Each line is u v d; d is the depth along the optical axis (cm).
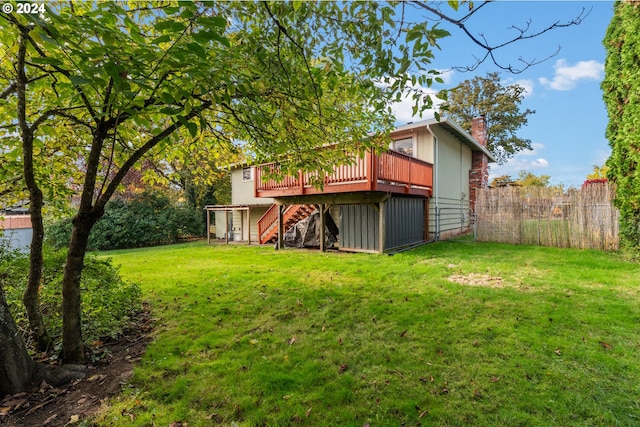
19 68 213
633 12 587
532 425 181
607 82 667
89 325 299
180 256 909
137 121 183
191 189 1812
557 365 240
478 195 959
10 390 212
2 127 268
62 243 1236
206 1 138
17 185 328
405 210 915
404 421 188
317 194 857
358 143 327
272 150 330
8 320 218
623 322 309
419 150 1057
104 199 250
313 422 190
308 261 715
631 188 617
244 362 260
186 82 183
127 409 204
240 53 207
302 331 320
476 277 504
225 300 430
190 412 201
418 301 395
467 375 231
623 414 188
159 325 346
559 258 638
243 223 1530
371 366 249
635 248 614
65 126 309
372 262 663
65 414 200
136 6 226
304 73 227
